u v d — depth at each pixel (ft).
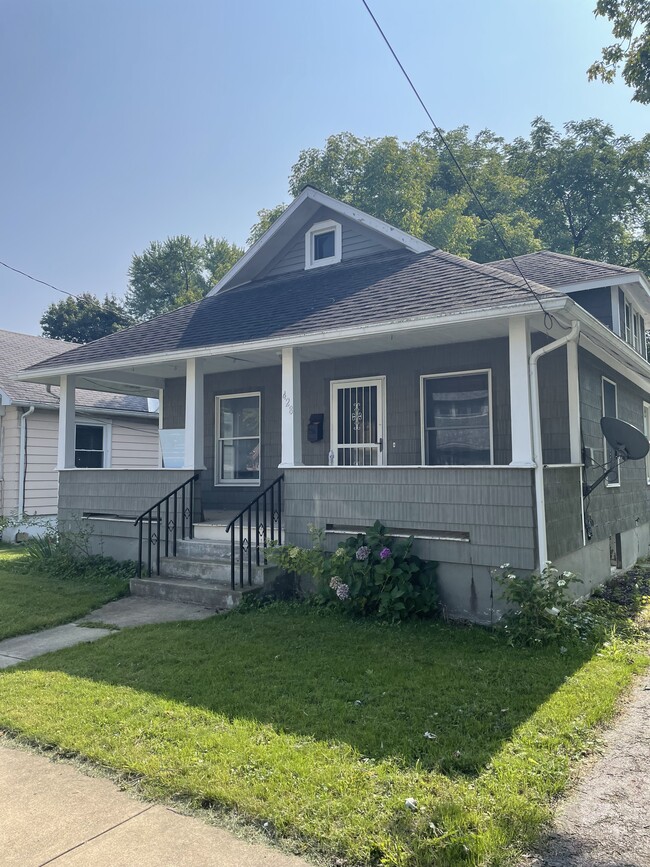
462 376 29.68
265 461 36.42
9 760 12.40
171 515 30.76
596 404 30.91
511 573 21.07
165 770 11.46
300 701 14.80
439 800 10.30
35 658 18.89
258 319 30.78
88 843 9.54
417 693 15.28
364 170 88.79
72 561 32.86
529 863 9.01
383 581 22.70
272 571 25.82
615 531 33.94
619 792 10.97
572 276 37.01
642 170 98.94
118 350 33.81
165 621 23.03
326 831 9.56
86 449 55.26
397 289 27.91
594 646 19.34
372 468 24.76
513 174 108.47
